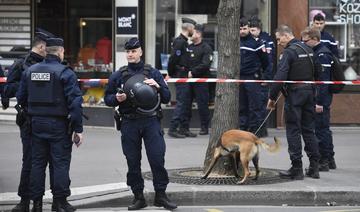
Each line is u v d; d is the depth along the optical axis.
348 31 27.20
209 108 26.09
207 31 26.95
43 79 14.34
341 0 27.09
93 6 27.59
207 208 16.16
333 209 16.19
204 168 18.39
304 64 17.77
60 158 14.50
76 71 27.64
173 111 26.34
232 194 16.56
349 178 18.23
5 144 23.31
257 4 26.69
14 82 15.16
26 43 27.88
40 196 14.75
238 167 18.03
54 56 14.58
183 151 22.20
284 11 26.48
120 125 15.29
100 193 16.53
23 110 14.83
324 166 19.23
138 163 15.27
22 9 27.81
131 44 15.02
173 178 17.83
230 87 18.11
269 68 24.12
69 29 27.89
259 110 24.06
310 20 26.92
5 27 27.92
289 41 18.16
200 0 26.91
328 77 19.00
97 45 27.61
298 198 16.66
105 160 20.67
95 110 26.94
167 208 15.52
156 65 26.83
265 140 24.09
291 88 17.78
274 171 18.84
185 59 24.56
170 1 26.78
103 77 27.39
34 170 14.63
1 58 27.84
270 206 16.48
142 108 14.83
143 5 26.47
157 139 15.05
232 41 18.09
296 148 17.89
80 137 14.41
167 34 26.84
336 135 25.70
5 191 16.84
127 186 17.05
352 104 27.08
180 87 24.70
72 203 15.86
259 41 23.73
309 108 17.98
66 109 14.47
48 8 27.84
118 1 26.38
